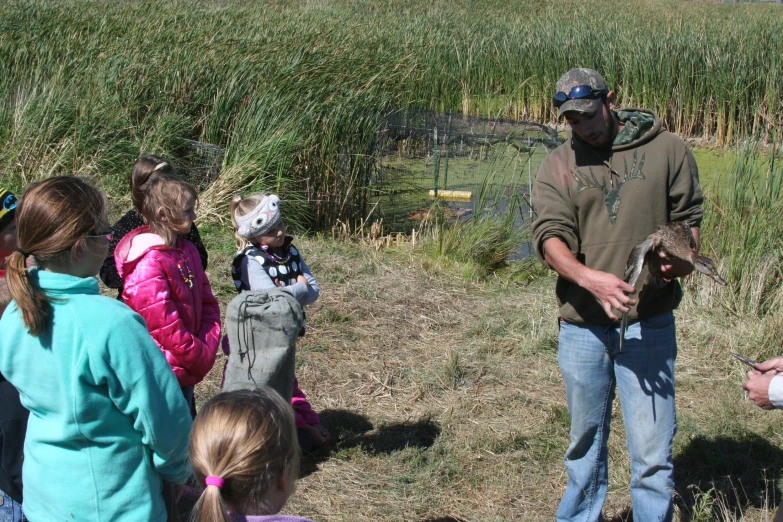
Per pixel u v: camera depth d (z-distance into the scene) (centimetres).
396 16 2098
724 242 639
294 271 387
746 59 1300
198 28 1195
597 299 302
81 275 216
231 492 186
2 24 1221
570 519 345
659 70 1384
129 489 215
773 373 268
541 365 531
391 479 399
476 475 404
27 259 228
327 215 834
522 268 720
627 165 310
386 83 917
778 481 402
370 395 486
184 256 334
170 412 216
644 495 317
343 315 597
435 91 1473
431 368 523
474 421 457
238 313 346
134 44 1035
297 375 506
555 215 316
